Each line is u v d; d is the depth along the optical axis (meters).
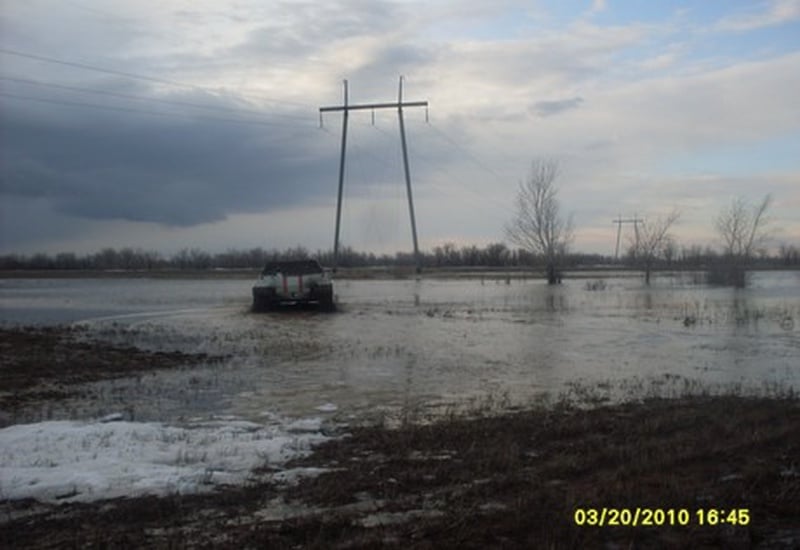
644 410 9.34
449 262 101.38
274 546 4.73
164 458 7.03
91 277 80.69
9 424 8.83
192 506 5.58
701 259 69.25
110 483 6.14
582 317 25.31
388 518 5.30
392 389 11.38
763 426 8.20
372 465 6.79
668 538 4.91
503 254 97.12
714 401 9.88
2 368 12.94
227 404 10.19
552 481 6.21
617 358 15.02
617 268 91.56
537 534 4.95
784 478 6.18
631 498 5.61
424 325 22.61
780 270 94.94
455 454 7.19
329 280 29.05
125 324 23.27
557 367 13.77
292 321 24.28
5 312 29.22
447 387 11.59
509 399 10.48
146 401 10.39
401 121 57.47
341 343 17.75
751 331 20.52
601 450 7.16
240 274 81.56
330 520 5.20
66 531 5.07
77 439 7.74
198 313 28.23
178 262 109.88
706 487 5.90
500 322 23.53
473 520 5.19
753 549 4.75
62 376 12.48
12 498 5.79
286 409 9.83
